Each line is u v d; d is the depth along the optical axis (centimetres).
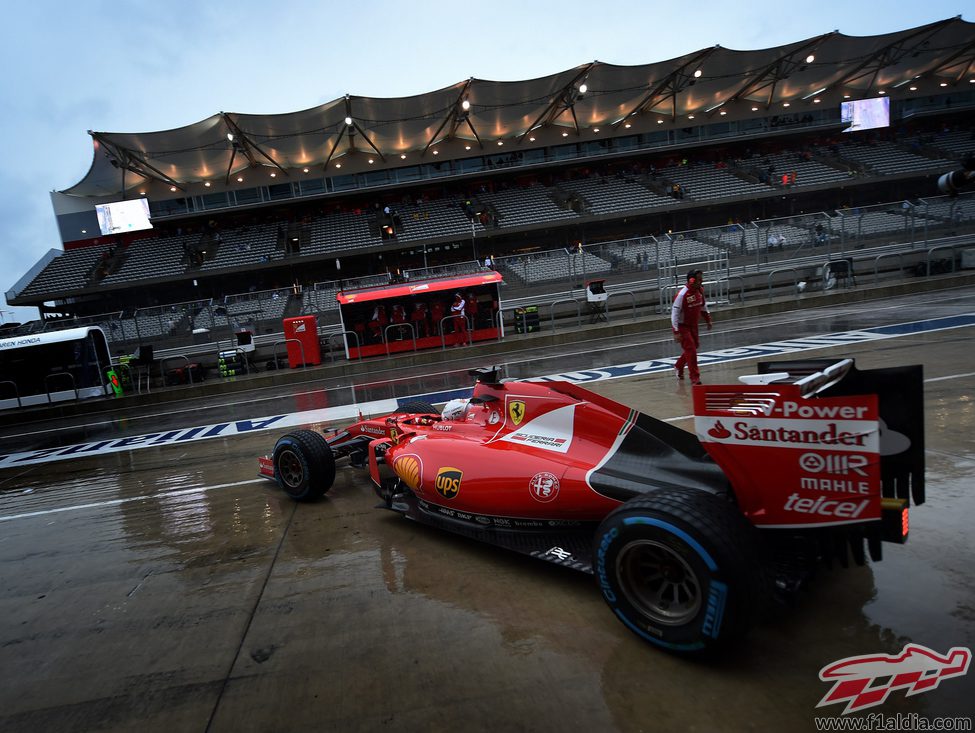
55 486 689
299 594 326
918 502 243
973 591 256
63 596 364
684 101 3512
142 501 567
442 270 2019
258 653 271
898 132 4094
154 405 1464
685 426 586
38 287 3244
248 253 3378
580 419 321
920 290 1609
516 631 265
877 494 204
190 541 435
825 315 1384
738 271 1836
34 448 1013
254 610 313
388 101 2777
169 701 243
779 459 224
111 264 3362
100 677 268
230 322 1938
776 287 1853
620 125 3684
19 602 364
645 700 211
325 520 442
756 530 232
